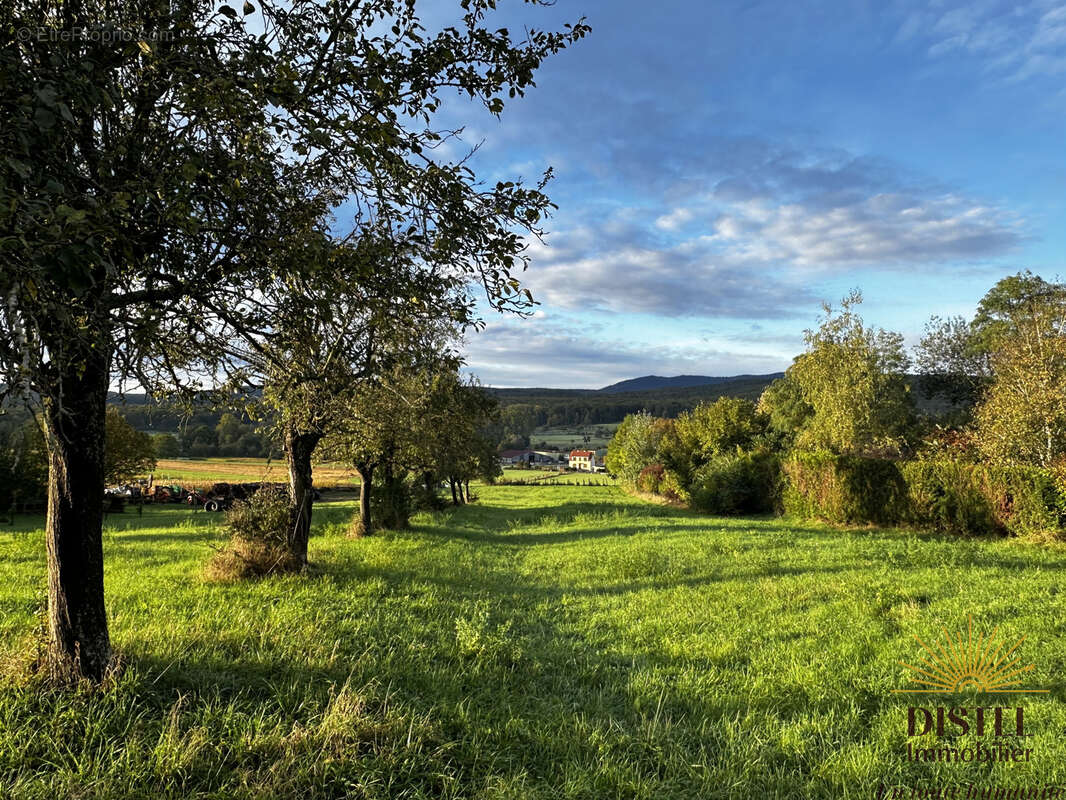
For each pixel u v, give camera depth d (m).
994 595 8.47
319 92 3.92
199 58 3.49
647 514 28.81
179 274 3.77
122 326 3.75
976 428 22.69
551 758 4.48
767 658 6.63
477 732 4.70
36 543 16.09
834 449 33.91
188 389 4.96
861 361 32.56
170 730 4.12
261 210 3.88
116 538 19.08
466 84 4.49
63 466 4.74
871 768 4.17
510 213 4.33
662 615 8.84
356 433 13.66
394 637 7.17
